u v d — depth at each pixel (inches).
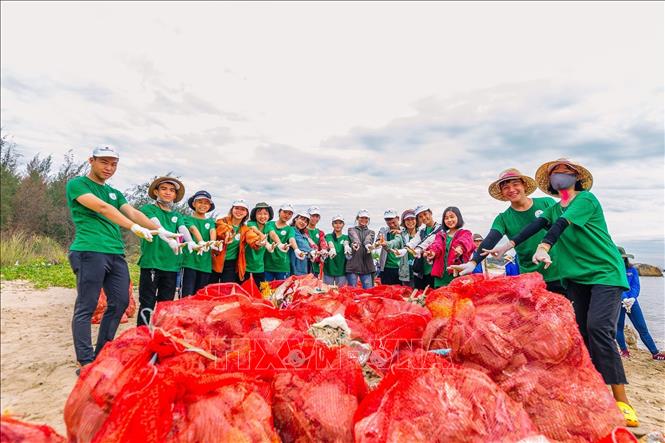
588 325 121.9
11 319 102.8
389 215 299.7
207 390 79.7
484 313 108.0
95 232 128.6
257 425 77.6
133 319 241.8
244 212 238.8
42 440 72.1
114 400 75.9
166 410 74.3
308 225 318.0
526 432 80.8
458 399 82.7
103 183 138.1
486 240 159.5
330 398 87.4
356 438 80.3
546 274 149.1
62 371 95.5
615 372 118.3
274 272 271.3
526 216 158.1
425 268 223.5
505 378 99.5
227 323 101.3
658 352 224.1
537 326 101.6
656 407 140.1
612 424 91.4
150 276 185.2
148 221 151.1
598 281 123.5
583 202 127.7
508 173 158.4
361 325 129.0
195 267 214.7
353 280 315.0
